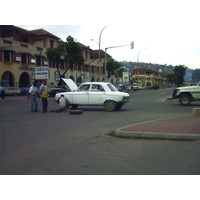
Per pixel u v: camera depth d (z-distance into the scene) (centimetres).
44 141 740
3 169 501
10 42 4053
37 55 4588
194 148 638
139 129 829
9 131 905
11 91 3784
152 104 2052
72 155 588
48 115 1373
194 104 2045
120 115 1325
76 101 1568
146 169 489
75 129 930
